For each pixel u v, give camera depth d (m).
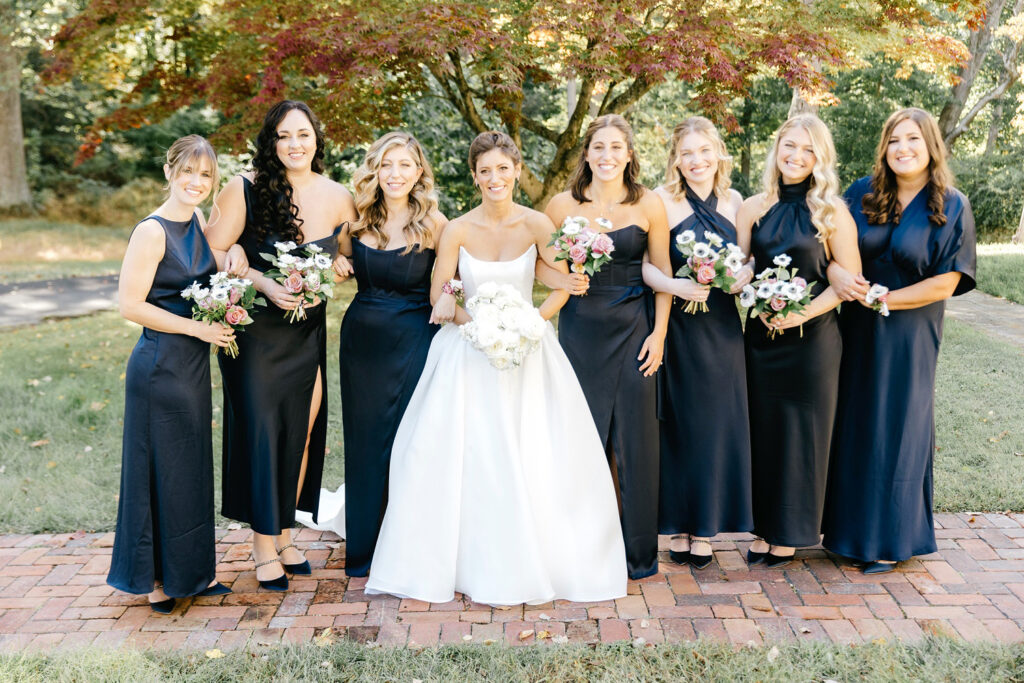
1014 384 6.18
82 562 3.61
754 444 3.43
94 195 22.61
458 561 3.27
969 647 2.79
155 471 3.03
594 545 3.28
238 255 3.18
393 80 8.94
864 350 3.36
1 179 20.34
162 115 9.80
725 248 3.10
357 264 3.38
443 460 3.25
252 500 3.27
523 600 3.17
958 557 3.52
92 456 4.88
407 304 3.40
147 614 3.15
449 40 6.68
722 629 2.98
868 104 20.31
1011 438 4.95
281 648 2.87
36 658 2.79
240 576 3.48
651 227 3.32
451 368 3.28
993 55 20.33
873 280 3.37
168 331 3.00
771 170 3.31
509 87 7.06
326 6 7.29
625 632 2.98
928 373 3.34
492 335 3.02
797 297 3.03
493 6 7.42
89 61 9.47
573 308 3.36
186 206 3.05
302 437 3.33
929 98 19.56
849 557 3.45
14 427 5.37
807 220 3.24
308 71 7.12
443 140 11.86
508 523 3.18
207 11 9.55
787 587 3.30
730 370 3.34
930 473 3.42
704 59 7.25
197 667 2.76
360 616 3.13
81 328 9.21
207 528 3.17
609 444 3.40
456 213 12.16
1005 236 18.52
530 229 3.32
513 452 3.20
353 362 3.39
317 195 3.30
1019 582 3.30
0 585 3.39
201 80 9.32
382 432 3.39
